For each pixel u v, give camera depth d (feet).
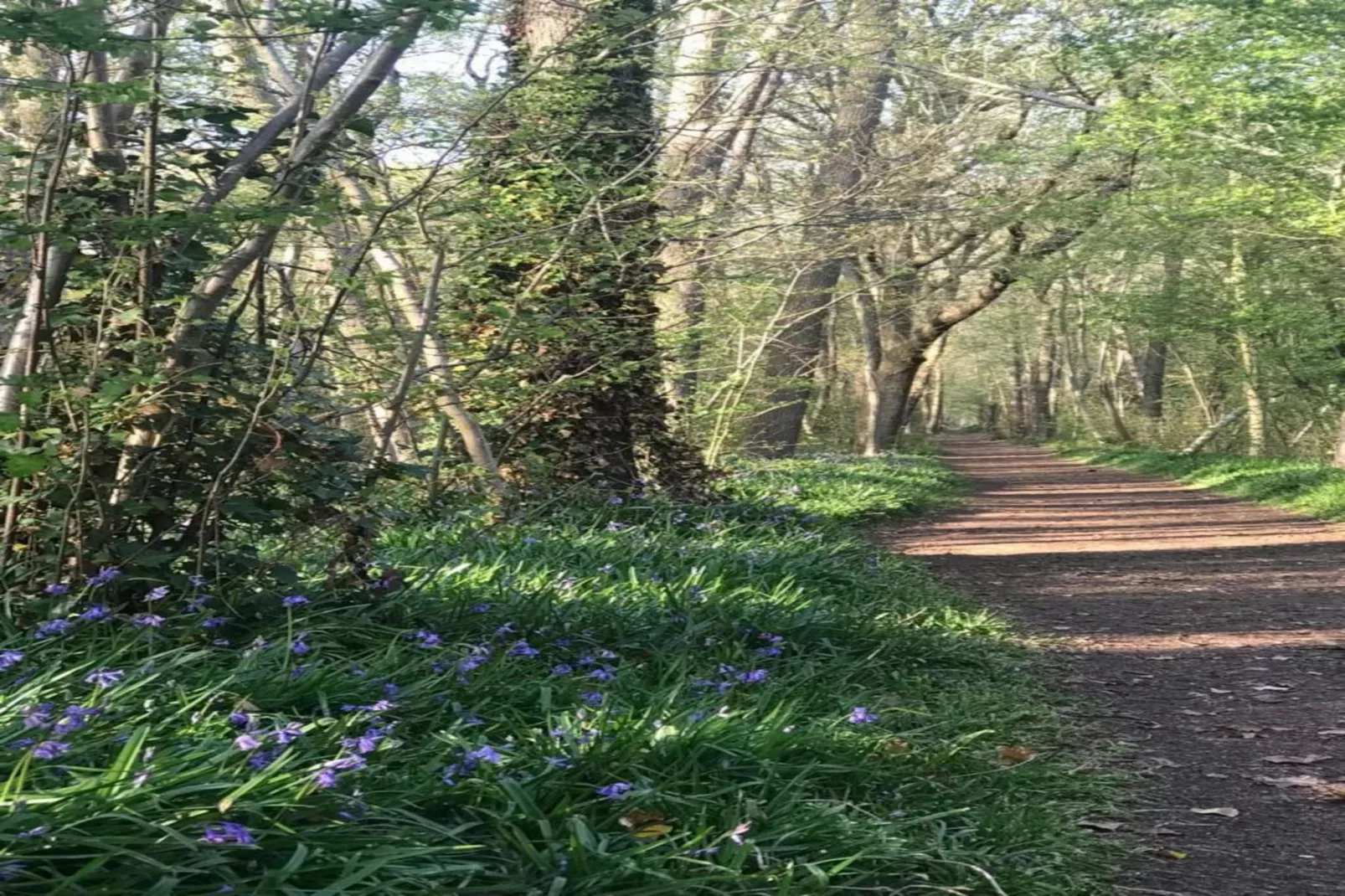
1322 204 56.18
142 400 15.46
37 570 15.64
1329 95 48.83
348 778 10.55
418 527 26.96
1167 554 43.52
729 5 31.78
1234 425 128.67
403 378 19.98
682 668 16.97
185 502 16.84
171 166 17.15
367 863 9.04
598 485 35.50
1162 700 20.93
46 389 15.16
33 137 18.10
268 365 17.04
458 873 9.78
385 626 17.17
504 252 27.32
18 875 8.05
